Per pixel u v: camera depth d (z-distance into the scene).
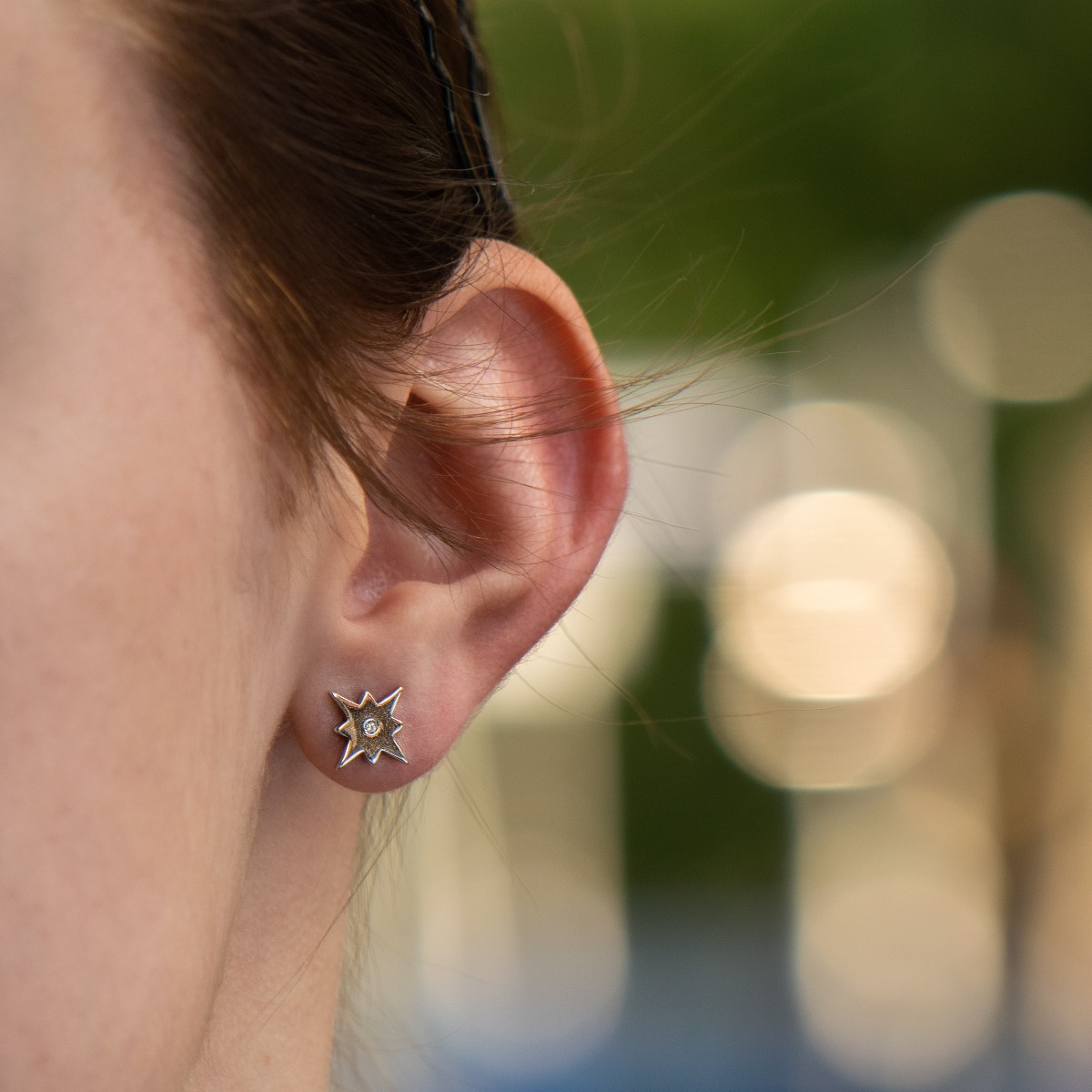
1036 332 15.14
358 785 1.69
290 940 1.85
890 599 16.33
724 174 11.38
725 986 13.62
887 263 12.32
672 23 10.96
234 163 1.44
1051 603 15.26
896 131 12.03
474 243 1.80
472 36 2.06
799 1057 11.87
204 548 1.40
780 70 11.50
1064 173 12.41
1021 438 15.46
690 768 16.41
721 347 2.40
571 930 15.24
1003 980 13.85
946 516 16.30
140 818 1.33
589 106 3.45
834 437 16.59
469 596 1.75
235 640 1.46
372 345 1.62
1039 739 14.96
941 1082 11.50
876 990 13.58
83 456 1.33
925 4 11.87
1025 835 14.84
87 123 1.36
